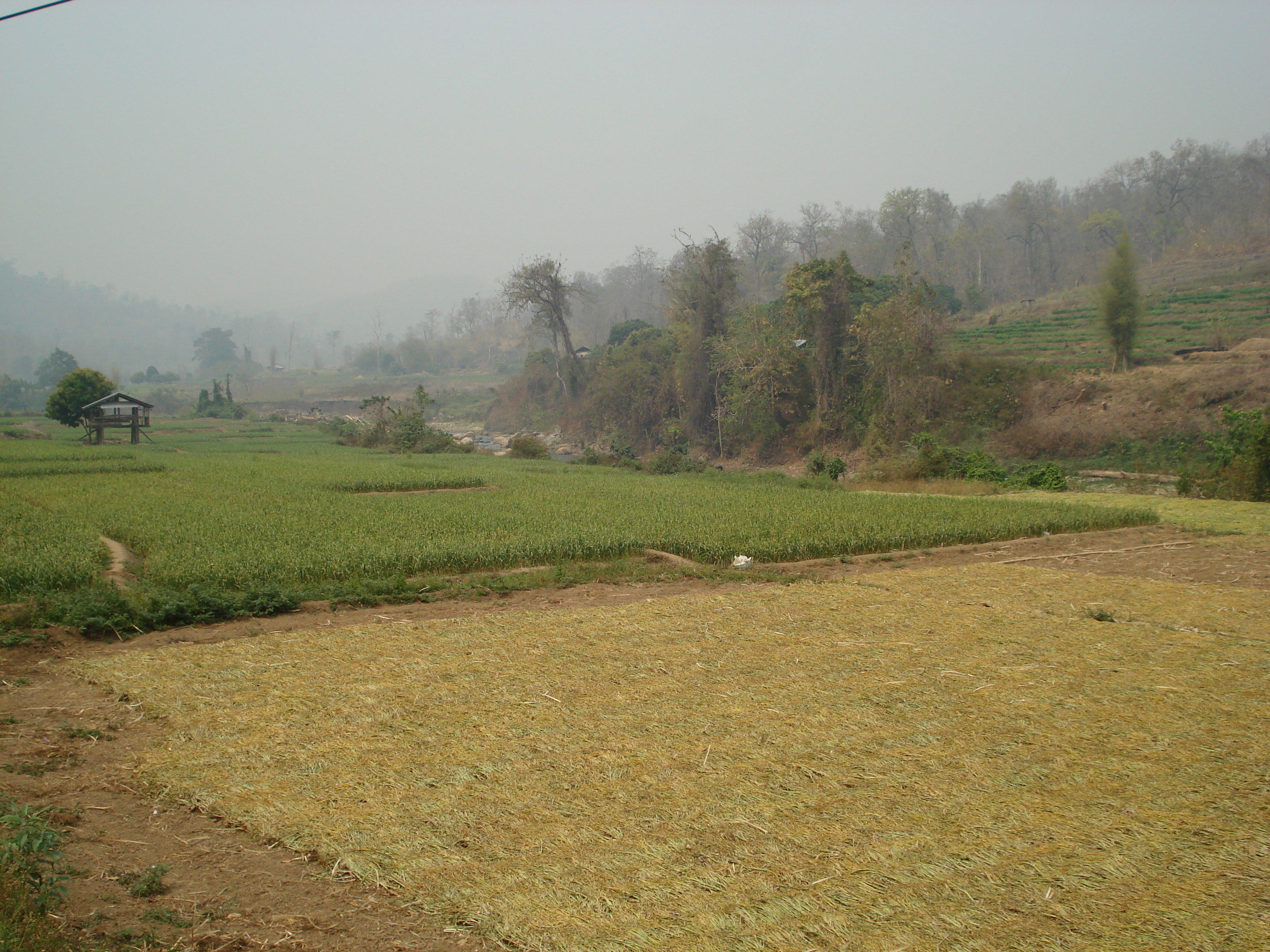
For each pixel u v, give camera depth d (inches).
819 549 621.0
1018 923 155.9
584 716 273.0
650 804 207.5
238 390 5408.5
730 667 327.6
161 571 487.5
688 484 1148.5
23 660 357.1
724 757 236.4
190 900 174.7
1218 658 329.7
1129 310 1670.8
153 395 4692.4
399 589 484.1
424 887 173.8
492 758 238.1
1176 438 1451.8
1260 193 3371.1
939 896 164.9
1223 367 1541.6
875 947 149.8
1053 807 201.3
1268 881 168.9
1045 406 1637.6
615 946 152.3
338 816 204.8
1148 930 153.3
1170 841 184.5
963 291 3304.6
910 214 3462.1
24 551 522.9
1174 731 250.4
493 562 565.9
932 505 850.1
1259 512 858.8
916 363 1737.2
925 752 237.5
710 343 2171.5
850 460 1802.4
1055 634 371.6
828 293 1862.7
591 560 593.3
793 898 164.7
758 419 2007.9
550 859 182.1
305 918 167.9
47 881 170.9
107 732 270.4
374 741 253.0
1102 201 4001.0
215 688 308.0
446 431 3383.4
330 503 832.9
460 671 325.7
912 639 366.3
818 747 242.7
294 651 357.4
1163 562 585.6
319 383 5625.0
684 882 171.5
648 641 369.4
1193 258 3021.7
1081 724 257.4
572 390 2893.7
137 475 1122.0
